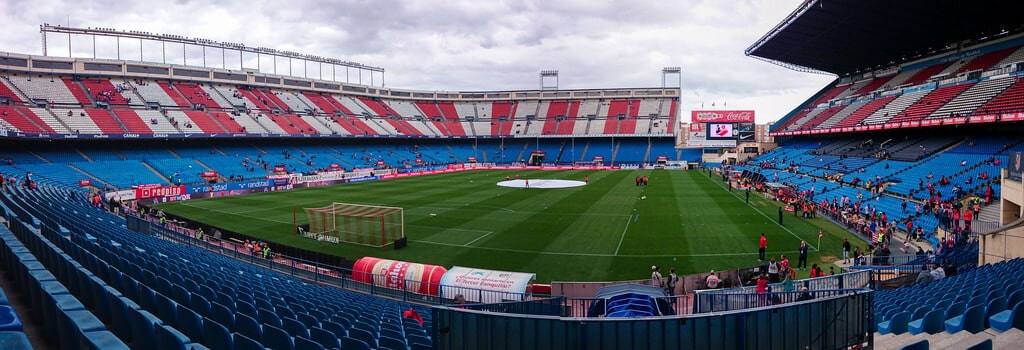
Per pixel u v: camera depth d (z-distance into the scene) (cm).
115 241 2102
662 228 3916
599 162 11719
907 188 4662
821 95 9581
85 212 3181
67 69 8188
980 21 5734
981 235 2339
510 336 929
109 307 966
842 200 4572
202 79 9750
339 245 3450
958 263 2436
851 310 1063
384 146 11338
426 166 10256
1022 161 2633
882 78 8144
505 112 13538
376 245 3428
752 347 940
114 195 5581
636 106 12975
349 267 2852
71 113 7338
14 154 6475
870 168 5803
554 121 12912
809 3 5359
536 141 12862
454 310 975
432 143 12538
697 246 3341
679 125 12825
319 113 10825
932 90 6238
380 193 6309
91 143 7444
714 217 4384
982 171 4303
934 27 6047
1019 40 5928
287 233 3866
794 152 8469
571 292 2267
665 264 2938
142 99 8481
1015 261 1947
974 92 5428
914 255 2914
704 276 2448
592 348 896
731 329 927
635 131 12094
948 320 1112
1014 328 1014
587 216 4472
